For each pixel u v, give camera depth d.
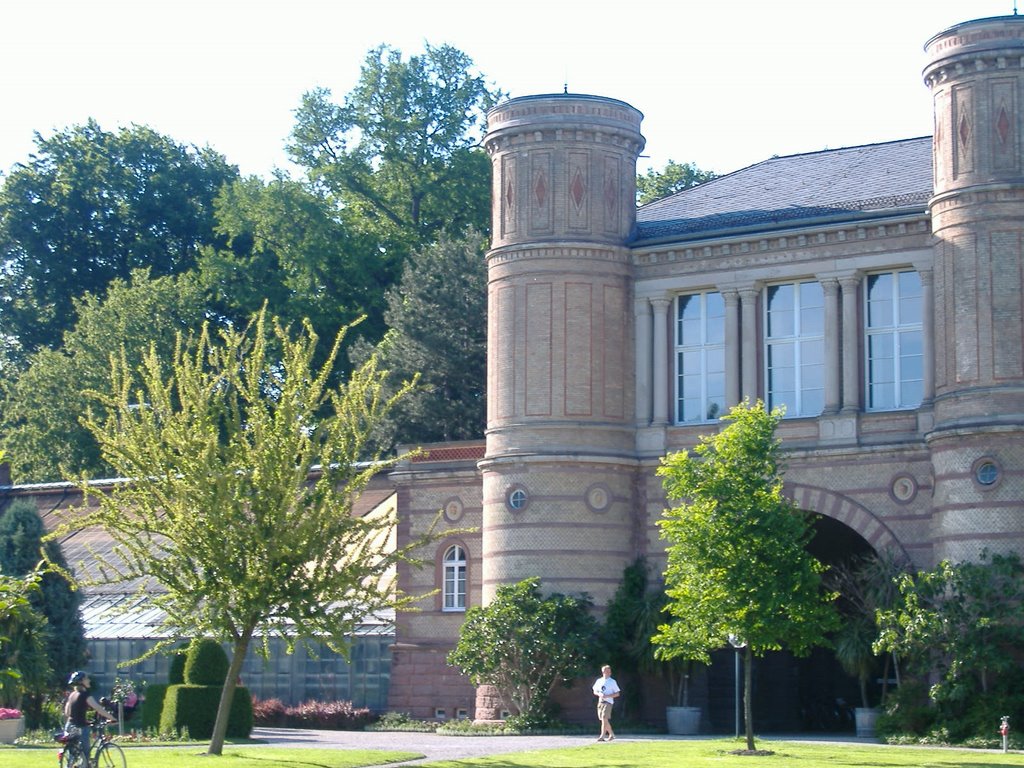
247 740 44.16
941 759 35.94
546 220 51.69
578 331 51.22
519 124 52.09
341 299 84.56
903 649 42.91
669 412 51.69
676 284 51.69
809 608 37.44
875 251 48.62
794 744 40.75
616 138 52.41
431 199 84.81
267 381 79.31
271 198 83.06
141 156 92.94
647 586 50.94
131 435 34.81
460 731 48.91
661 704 49.84
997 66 45.28
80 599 53.78
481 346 75.44
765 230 50.19
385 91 85.19
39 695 49.12
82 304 91.94
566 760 35.66
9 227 90.50
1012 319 44.44
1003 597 42.72
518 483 50.94
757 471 37.81
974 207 45.12
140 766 31.88
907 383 48.34
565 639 48.75
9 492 74.31
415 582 55.75
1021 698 41.69
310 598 34.22
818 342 49.75
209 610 34.12
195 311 84.94
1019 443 43.72
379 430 74.44
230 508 33.62
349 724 53.53
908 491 47.00
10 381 91.88
